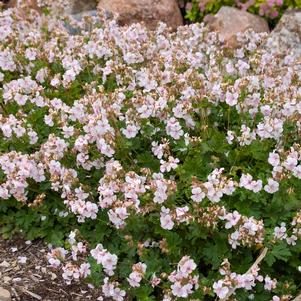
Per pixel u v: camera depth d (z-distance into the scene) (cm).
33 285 132
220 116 155
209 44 187
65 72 169
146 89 152
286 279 125
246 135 136
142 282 125
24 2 205
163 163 129
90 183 144
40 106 158
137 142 145
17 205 145
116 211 122
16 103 161
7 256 140
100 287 131
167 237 124
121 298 121
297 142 145
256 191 123
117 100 146
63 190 135
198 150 139
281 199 128
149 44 177
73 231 136
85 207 127
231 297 119
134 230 129
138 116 143
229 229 124
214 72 159
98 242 136
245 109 148
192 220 120
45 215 143
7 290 129
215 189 120
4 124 145
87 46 174
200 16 264
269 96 146
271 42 189
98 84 171
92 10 254
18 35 187
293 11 237
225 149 140
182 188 134
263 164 137
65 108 150
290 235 125
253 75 158
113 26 186
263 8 251
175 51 172
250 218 117
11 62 172
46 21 204
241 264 123
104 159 144
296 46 221
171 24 254
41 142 154
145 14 248
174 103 148
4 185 139
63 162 144
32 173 139
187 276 112
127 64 174
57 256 125
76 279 133
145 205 125
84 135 148
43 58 176
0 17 192
